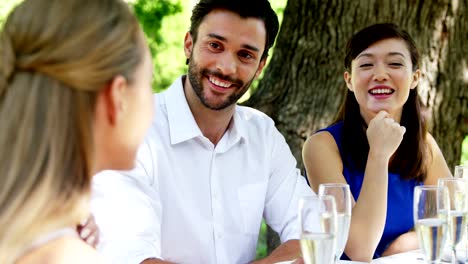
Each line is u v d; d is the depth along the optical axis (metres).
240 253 2.83
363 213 2.87
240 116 2.94
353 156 3.23
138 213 2.47
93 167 1.16
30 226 1.08
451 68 4.84
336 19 4.71
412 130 3.32
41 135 1.09
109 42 1.16
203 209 2.73
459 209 2.31
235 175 2.83
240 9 2.64
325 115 4.71
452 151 4.94
